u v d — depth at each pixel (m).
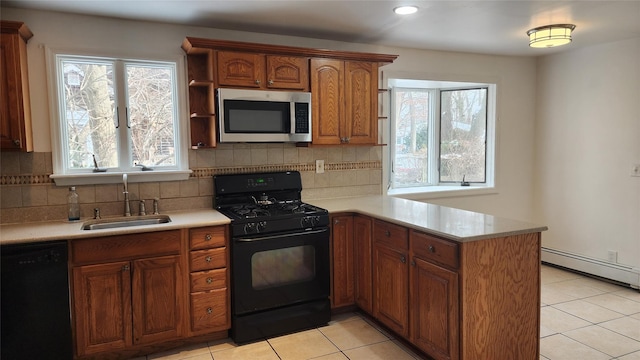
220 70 3.00
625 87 3.78
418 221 2.60
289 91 3.22
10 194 2.78
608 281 3.98
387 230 2.82
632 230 3.80
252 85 3.10
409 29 3.34
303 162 3.66
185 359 2.65
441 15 2.97
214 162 3.32
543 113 4.56
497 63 4.41
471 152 4.60
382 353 2.70
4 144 2.54
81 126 2.99
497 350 2.32
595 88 4.02
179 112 3.18
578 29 3.39
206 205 3.31
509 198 4.61
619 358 2.60
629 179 3.80
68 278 2.43
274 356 2.68
